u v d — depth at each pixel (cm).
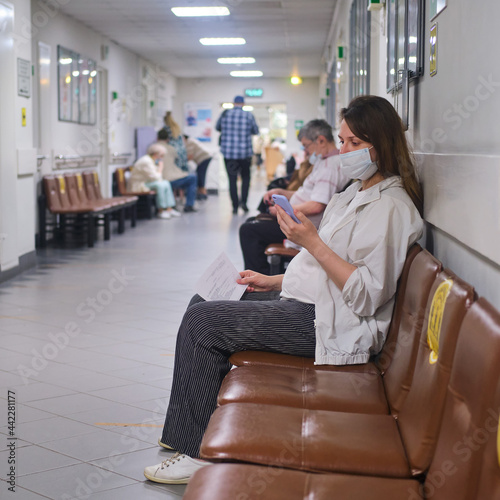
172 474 232
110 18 997
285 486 148
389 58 352
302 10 954
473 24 184
